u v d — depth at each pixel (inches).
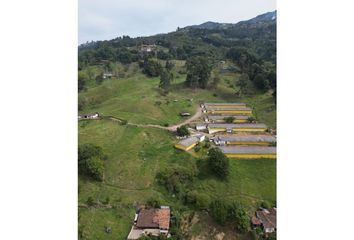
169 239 832.3
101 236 849.5
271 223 893.2
